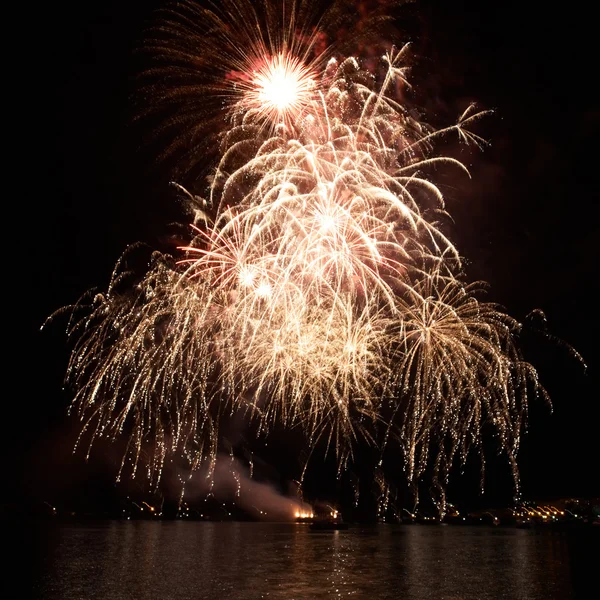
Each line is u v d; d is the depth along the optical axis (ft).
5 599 82.74
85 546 173.47
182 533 253.85
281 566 126.62
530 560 140.67
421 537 246.68
